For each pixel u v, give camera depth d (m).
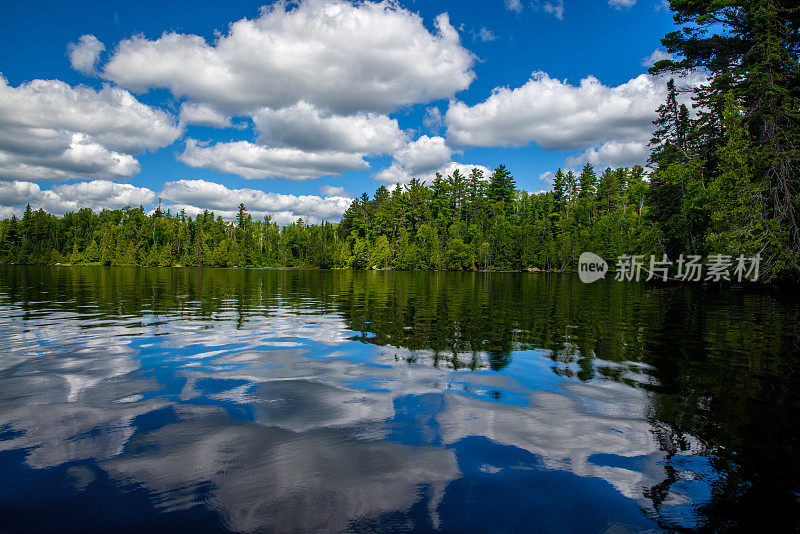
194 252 120.50
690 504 3.28
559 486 3.50
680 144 45.03
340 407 5.26
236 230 137.12
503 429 4.65
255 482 3.47
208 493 3.30
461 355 8.30
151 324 11.73
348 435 4.42
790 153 25.36
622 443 4.34
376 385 6.20
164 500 3.20
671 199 38.12
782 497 3.38
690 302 20.14
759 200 26.64
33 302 17.19
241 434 4.40
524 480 3.59
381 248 102.00
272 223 144.00
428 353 8.45
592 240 81.50
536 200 109.50
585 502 3.28
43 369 6.79
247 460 3.83
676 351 8.87
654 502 3.29
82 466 3.69
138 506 3.11
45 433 4.34
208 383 6.20
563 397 5.77
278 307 16.88
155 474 3.57
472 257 93.81
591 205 95.31
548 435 4.51
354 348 8.85
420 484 3.49
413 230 113.94
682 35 33.56
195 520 2.96
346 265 104.88
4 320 12.04
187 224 132.12
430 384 6.30
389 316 14.32
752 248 25.80
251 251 126.50
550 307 17.61
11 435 4.29
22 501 3.15
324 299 20.92
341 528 2.90
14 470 3.60
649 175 39.84
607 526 2.98
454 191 115.25
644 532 2.92
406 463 3.84
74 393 5.63
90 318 12.68
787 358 8.24
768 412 5.27
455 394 5.83
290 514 3.05
